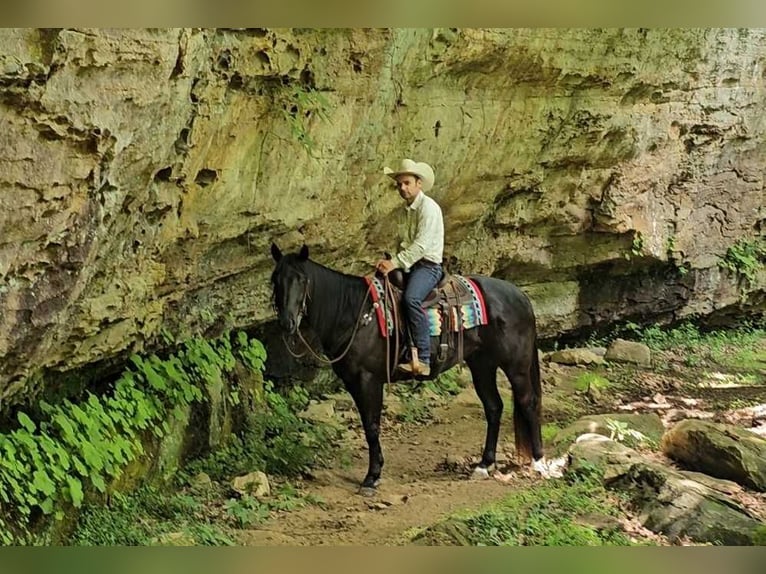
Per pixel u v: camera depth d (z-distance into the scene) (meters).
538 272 13.20
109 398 6.77
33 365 5.68
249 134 7.57
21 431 5.59
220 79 6.84
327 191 8.76
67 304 5.60
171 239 7.15
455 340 7.82
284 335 7.80
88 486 6.13
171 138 6.19
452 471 8.28
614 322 14.45
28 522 5.52
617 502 7.03
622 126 12.38
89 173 5.29
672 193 14.09
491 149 10.92
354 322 7.47
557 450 8.62
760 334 15.84
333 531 6.61
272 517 6.84
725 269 15.38
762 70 14.23
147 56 5.42
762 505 6.86
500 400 8.27
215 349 8.41
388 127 9.30
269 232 8.38
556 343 13.91
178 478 7.24
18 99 4.68
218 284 8.25
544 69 10.72
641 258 13.86
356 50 8.26
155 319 7.22
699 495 6.64
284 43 7.40
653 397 11.54
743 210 15.38
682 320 15.24
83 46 4.95
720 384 12.50
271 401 9.10
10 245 4.93
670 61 12.53
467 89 10.20
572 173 12.53
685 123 13.55
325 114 8.26
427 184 7.64
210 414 7.83
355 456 8.62
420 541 6.13
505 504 7.09
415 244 7.55
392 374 7.66
